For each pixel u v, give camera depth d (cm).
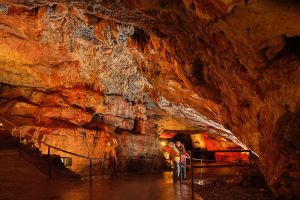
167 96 1373
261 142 774
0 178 1031
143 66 1283
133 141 2025
